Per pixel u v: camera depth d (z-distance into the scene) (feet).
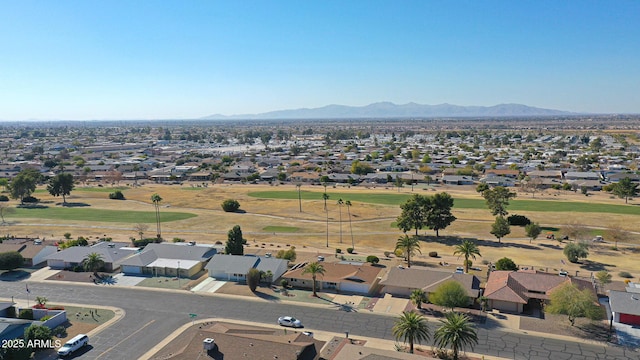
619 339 224.53
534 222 481.46
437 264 348.38
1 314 248.73
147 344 221.66
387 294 287.28
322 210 559.38
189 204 612.29
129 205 608.60
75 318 251.60
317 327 240.12
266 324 243.60
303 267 326.65
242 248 357.82
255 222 504.84
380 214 535.19
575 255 347.56
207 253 352.69
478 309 262.67
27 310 249.34
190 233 457.27
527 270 326.65
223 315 255.91
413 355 187.62
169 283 309.01
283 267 325.01
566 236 426.10
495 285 275.39
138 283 309.01
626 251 381.81
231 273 314.55
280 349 190.39
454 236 436.76
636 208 547.49
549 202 591.78
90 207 592.19
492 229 418.92
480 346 217.77
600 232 437.99
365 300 278.05
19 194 610.65
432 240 423.23
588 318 243.19
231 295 286.66
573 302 238.68
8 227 479.00
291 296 285.02
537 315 254.47
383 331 235.40
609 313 254.88
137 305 270.26
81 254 349.00
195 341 197.77
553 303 246.88
